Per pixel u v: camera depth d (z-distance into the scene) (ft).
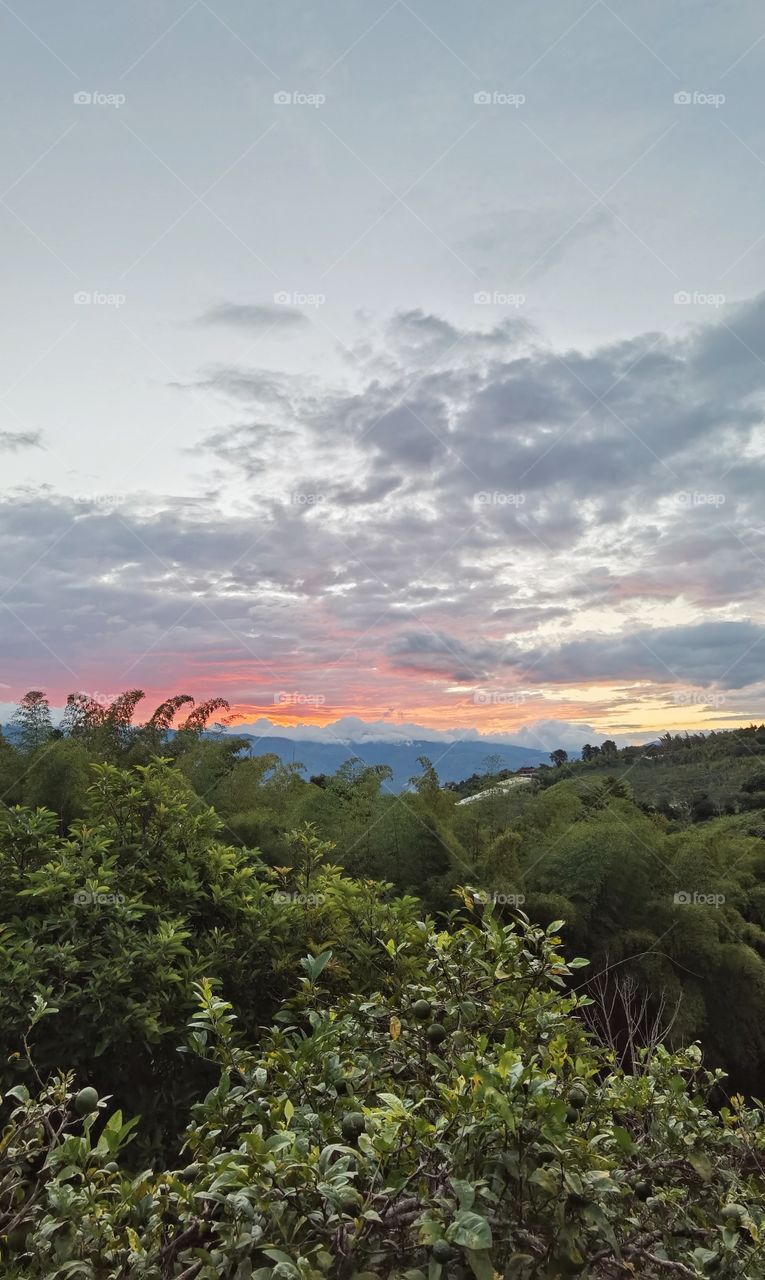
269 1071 6.47
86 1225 4.45
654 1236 5.01
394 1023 6.44
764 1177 5.86
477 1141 4.55
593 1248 4.62
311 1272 3.82
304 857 12.12
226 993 9.76
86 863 10.36
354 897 10.85
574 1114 5.41
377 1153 4.51
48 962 8.87
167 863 11.25
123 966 9.04
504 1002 6.98
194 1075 9.12
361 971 9.89
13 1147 4.90
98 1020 8.70
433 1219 4.11
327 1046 6.37
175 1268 4.45
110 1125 4.77
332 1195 4.17
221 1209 4.64
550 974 6.98
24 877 10.17
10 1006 8.38
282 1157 4.52
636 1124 6.14
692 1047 7.23
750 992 19.61
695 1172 5.67
